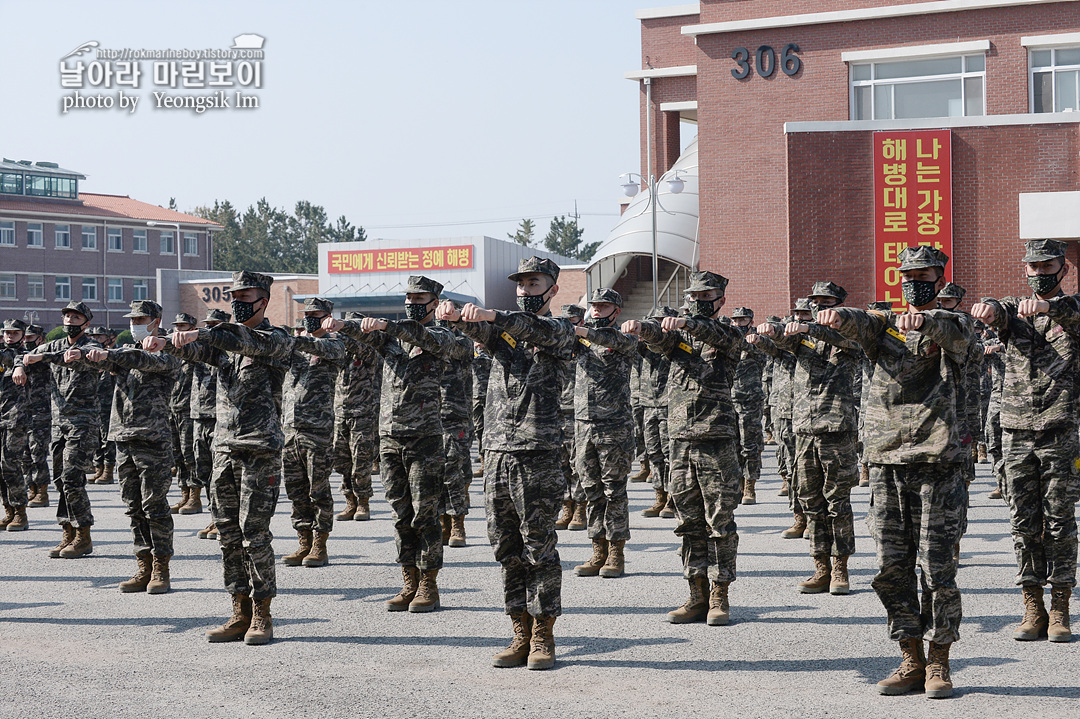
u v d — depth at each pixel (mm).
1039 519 6633
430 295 8031
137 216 71125
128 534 11461
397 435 7688
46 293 65500
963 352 5496
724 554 7109
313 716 5328
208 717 5344
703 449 7160
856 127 24125
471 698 5586
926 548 5531
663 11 36031
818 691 5590
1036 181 23234
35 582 8945
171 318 57438
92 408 10352
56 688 5879
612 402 8812
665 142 36188
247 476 6844
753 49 27734
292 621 7410
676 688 5684
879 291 24016
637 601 7867
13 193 65062
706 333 7027
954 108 26234
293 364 9586
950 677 5660
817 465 8000
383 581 8773
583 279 49250
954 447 5496
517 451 6246
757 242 27781
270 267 116312
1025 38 25438
